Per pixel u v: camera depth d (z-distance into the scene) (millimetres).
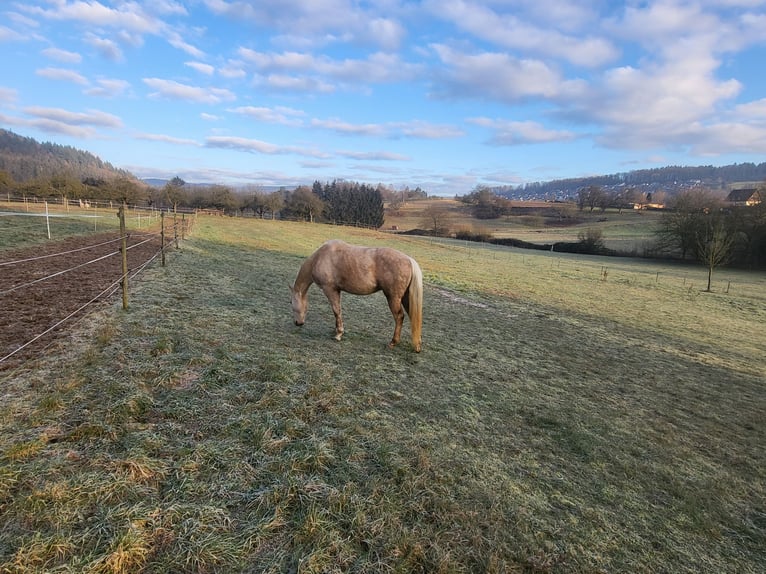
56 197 49969
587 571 2842
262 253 21891
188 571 2312
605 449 4719
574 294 20109
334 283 6930
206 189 73375
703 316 17406
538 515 3322
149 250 15016
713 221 42156
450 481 3510
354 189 86500
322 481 3146
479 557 2746
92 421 3451
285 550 2541
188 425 3711
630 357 9578
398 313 7082
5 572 2113
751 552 3395
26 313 6176
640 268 39594
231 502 2840
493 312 13336
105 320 6129
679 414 6332
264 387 4621
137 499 2729
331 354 6363
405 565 2553
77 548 2314
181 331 6141
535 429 4973
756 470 4828
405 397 5168
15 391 3863
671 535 3416
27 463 2881
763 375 9414
